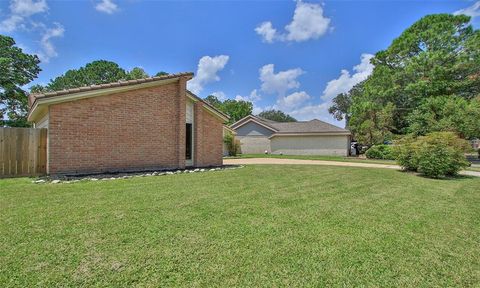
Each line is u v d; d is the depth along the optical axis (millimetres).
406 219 4539
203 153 13594
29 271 2574
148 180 8203
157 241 3354
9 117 26188
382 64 29406
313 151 30547
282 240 3479
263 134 32875
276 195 6211
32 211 4520
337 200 5871
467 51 23266
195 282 2455
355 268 2791
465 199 6336
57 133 8820
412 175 11141
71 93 8867
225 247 3223
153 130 11227
